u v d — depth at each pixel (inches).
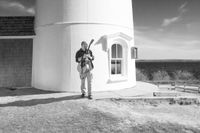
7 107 258.1
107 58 368.5
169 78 901.2
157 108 282.2
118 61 397.1
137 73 807.7
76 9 360.5
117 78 376.2
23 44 422.6
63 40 362.0
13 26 425.1
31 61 421.7
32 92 357.7
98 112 233.8
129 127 197.9
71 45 358.0
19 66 418.6
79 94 332.2
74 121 209.6
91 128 194.4
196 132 189.8
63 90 359.6
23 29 419.8
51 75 371.6
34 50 417.1
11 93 348.5
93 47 358.3
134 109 273.6
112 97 302.4
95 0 366.0
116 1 388.5
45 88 379.9
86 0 362.9
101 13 367.9
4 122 207.5
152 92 350.3
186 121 222.7
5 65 416.2
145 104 299.1
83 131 187.8
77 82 355.6
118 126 199.6
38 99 297.7
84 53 293.7
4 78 414.6
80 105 259.0
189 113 259.6
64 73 359.6
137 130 191.3
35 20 426.3
